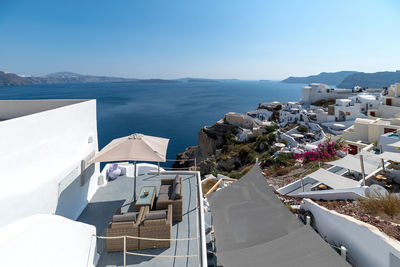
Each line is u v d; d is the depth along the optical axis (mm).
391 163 13023
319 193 10953
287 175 18672
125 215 5820
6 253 2811
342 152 21766
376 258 4828
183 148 72875
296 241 5375
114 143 8008
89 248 5051
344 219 5965
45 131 6172
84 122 8578
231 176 25609
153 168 11797
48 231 3666
